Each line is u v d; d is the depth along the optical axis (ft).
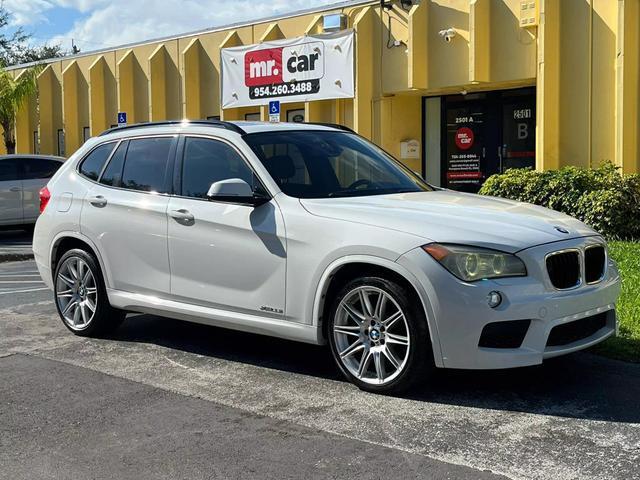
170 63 67.15
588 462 12.59
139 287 20.54
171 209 19.62
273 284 17.52
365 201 17.47
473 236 15.16
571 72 42.75
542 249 15.26
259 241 17.70
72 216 22.18
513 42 44.86
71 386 17.54
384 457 13.01
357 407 15.56
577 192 37.42
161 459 13.25
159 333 22.58
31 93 79.41
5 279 34.96
